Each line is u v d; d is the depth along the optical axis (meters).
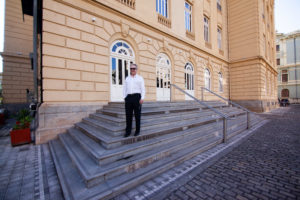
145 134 3.67
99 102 6.14
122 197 2.21
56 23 5.21
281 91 31.33
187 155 3.59
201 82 12.06
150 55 8.24
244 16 15.20
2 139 5.62
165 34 9.04
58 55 5.21
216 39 14.20
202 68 12.23
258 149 4.36
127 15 7.04
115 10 6.62
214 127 5.92
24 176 2.86
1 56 11.94
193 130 4.83
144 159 2.97
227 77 15.87
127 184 2.37
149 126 4.20
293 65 29.70
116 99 6.86
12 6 12.38
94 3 6.03
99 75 6.17
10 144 4.85
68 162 3.10
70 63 5.46
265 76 16.11
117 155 2.84
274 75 21.47
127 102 3.42
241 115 9.53
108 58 6.49
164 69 9.30
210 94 13.12
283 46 31.22
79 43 5.68
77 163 2.74
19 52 12.47
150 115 4.92
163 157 3.39
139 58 7.69
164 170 2.99
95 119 5.08
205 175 2.88
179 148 3.84
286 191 2.37
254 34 14.56
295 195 2.27
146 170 2.81
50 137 4.93
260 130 6.88
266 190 2.41
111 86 6.71
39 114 4.83
